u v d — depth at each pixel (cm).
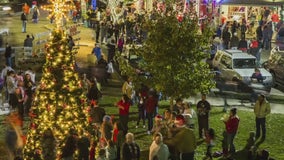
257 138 2158
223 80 3042
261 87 2911
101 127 1752
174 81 2048
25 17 4803
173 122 1720
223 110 2583
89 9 5441
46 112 1636
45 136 1560
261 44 4141
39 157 1587
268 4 4266
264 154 1622
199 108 2089
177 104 2012
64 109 1636
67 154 1505
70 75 1636
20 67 3297
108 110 2509
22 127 2131
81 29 5088
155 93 2158
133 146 1555
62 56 1619
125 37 4059
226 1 4266
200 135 2109
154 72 2066
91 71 3058
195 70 2059
